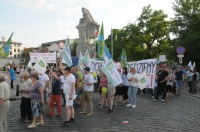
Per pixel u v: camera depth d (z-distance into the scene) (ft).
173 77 55.26
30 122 31.07
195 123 30.73
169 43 165.99
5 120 24.99
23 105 31.94
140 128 27.96
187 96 58.08
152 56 173.78
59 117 33.71
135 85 40.55
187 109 39.81
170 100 49.80
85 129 27.81
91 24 90.99
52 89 33.99
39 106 28.86
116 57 180.65
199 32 126.62
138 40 163.22
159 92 48.34
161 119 32.19
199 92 66.59
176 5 140.15
